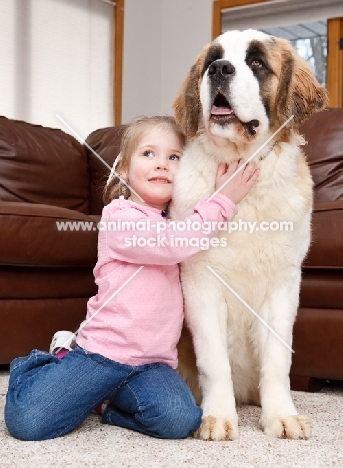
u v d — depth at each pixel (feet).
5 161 11.27
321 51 20.86
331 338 7.89
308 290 8.03
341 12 19.52
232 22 21.77
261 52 5.91
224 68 5.57
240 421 5.96
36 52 18.26
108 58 20.80
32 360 5.52
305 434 5.26
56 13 18.80
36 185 11.52
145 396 5.27
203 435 5.23
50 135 12.35
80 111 19.83
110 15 20.81
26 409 5.06
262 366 5.88
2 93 17.37
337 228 7.73
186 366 6.49
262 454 4.78
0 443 5.02
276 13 20.79
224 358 5.73
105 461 4.53
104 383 5.42
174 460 4.58
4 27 17.30
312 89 6.29
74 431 5.46
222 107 5.66
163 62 22.91
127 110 21.39
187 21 22.35
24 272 8.85
